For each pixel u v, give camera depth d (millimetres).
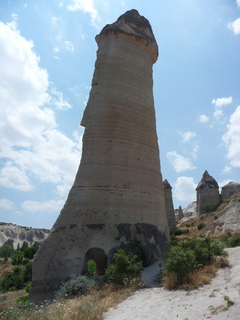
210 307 7902
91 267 20734
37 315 9648
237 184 75125
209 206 68375
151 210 18766
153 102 22828
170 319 7730
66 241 16219
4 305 18828
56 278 15289
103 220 16875
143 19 23656
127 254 14672
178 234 55219
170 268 11820
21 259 50188
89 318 8758
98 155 18609
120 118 19562
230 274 11445
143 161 19688
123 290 11727
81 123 20031
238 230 45625
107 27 21891
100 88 20312
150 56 23422
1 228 110938
